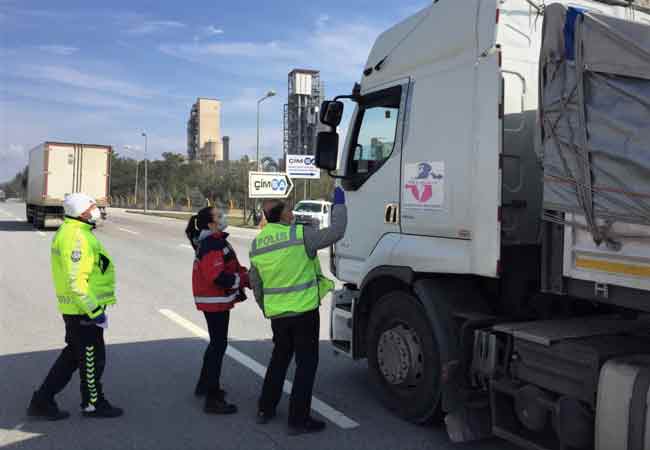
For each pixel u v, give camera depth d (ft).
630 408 9.43
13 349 21.17
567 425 10.54
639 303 9.32
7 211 162.81
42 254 52.70
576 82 10.14
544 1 13.70
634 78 9.24
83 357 14.40
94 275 14.23
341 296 17.44
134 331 24.22
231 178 164.55
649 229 9.02
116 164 315.58
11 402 15.78
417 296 14.16
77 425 14.30
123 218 134.10
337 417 15.01
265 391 14.53
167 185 261.03
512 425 12.10
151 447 13.11
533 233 13.35
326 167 15.94
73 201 13.76
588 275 10.05
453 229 13.20
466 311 13.44
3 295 32.07
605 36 9.67
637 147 9.14
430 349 13.67
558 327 11.86
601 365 10.05
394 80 15.46
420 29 14.78
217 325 15.37
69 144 81.15
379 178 15.66
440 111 13.76
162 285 36.47
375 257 15.37
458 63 13.39
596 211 9.76
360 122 16.72
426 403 13.85
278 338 14.30
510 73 13.19
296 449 13.05
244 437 13.73
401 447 13.20
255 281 14.28
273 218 14.33
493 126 12.29
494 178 12.21
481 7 12.98
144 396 16.47
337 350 17.15
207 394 15.29
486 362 12.39
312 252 14.01
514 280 13.23
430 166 13.92
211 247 15.11
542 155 10.86
